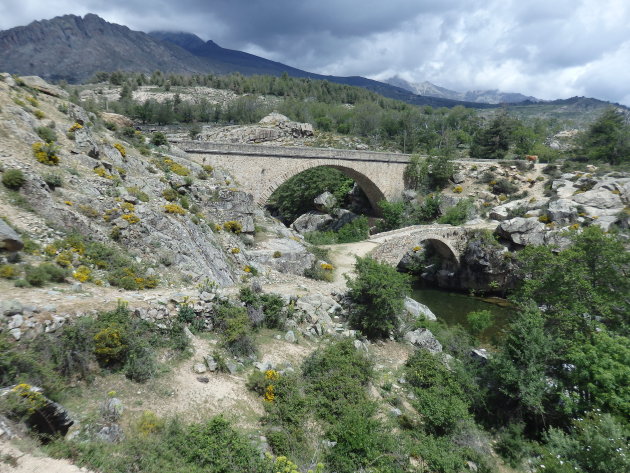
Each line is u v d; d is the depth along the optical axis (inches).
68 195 818.8
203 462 393.4
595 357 713.6
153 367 528.1
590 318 969.5
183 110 3944.4
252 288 847.7
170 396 498.3
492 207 2306.8
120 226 827.4
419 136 4010.8
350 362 674.8
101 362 489.7
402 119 4281.5
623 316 1016.2
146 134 1759.4
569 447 587.8
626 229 1688.0
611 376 673.6
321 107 4958.2
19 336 431.5
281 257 1209.4
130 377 503.5
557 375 812.0
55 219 739.4
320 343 799.7
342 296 1029.8
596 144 2878.9
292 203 2866.6
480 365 895.1
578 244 1129.4
